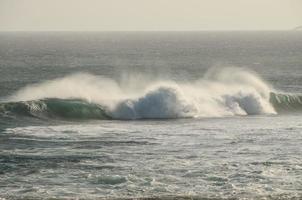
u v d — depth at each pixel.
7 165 79.62
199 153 86.81
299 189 70.19
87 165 79.81
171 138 97.88
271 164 80.62
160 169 77.88
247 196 67.62
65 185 71.31
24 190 69.25
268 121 119.25
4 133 101.06
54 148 89.69
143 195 67.81
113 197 67.06
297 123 115.50
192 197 67.12
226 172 76.62
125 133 102.50
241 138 98.06
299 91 183.25
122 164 80.38
